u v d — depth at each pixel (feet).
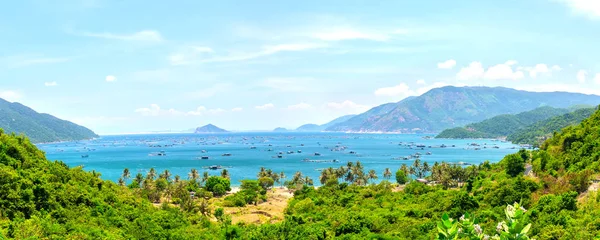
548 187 299.17
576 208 230.27
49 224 216.74
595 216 202.69
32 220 209.15
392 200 411.13
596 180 272.72
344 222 297.12
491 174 441.27
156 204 470.80
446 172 558.97
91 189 298.56
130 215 286.05
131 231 255.50
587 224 189.47
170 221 301.63
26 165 270.46
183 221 323.98
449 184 522.06
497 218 249.14
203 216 366.63
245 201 505.25
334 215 350.02
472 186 415.44
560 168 337.52
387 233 260.42
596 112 390.21
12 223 202.39
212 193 597.11
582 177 275.18
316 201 448.24
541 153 382.01
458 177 555.69
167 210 348.38
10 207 217.56
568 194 237.25
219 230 306.76
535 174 364.79
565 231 187.52
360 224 287.69
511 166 392.47
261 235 286.66
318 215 367.25
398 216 312.09
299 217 344.69
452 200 308.40
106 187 333.21
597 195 229.25
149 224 277.23
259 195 549.13
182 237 263.29
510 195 297.12
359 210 373.81
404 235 255.50
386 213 320.50
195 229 301.63
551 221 208.64
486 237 48.21
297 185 611.06
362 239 254.27
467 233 46.37
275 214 437.17
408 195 420.36
